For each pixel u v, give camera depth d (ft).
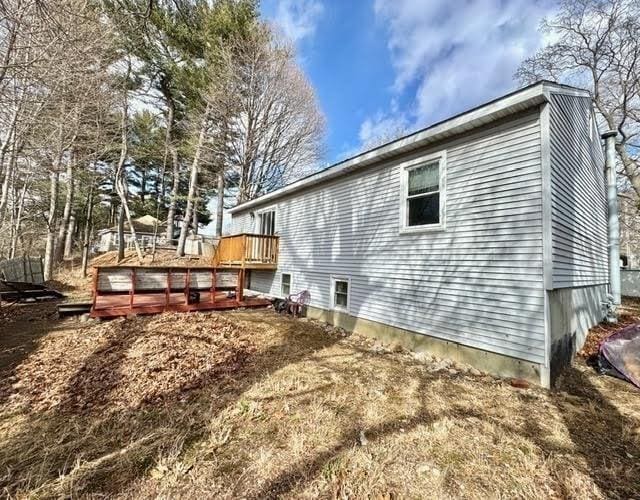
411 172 19.95
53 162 41.98
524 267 13.89
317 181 27.91
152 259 55.88
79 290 39.83
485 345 15.20
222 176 62.44
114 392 12.05
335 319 25.76
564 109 16.17
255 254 34.09
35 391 12.06
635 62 44.70
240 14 51.01
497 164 15.23
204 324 21.89
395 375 14.71
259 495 7.21
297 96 62.69
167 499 7.04
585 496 7.21
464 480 7.73
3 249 60.85
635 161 46.65
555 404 11.66
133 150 63.82
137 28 22.93
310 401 11.72
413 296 19.17
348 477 7.77
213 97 51.96
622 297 42.09
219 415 10.59
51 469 7.99
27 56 21.08
